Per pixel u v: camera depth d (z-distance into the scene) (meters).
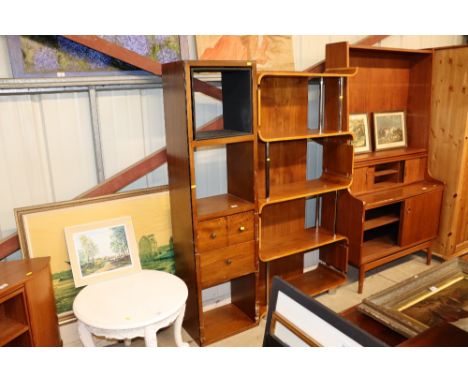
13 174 2.04
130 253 2.27
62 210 2.12
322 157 3.04
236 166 2.41
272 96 2.61
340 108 2.63
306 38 2.85
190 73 1.94
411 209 3.04
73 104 2.13
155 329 1.84
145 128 2.35
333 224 2.93
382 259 2.97
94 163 2.25
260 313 2.62
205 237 2.19
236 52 2.53
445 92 3.15
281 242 2.76
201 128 2.47
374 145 3.20
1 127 1.97
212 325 2.51
